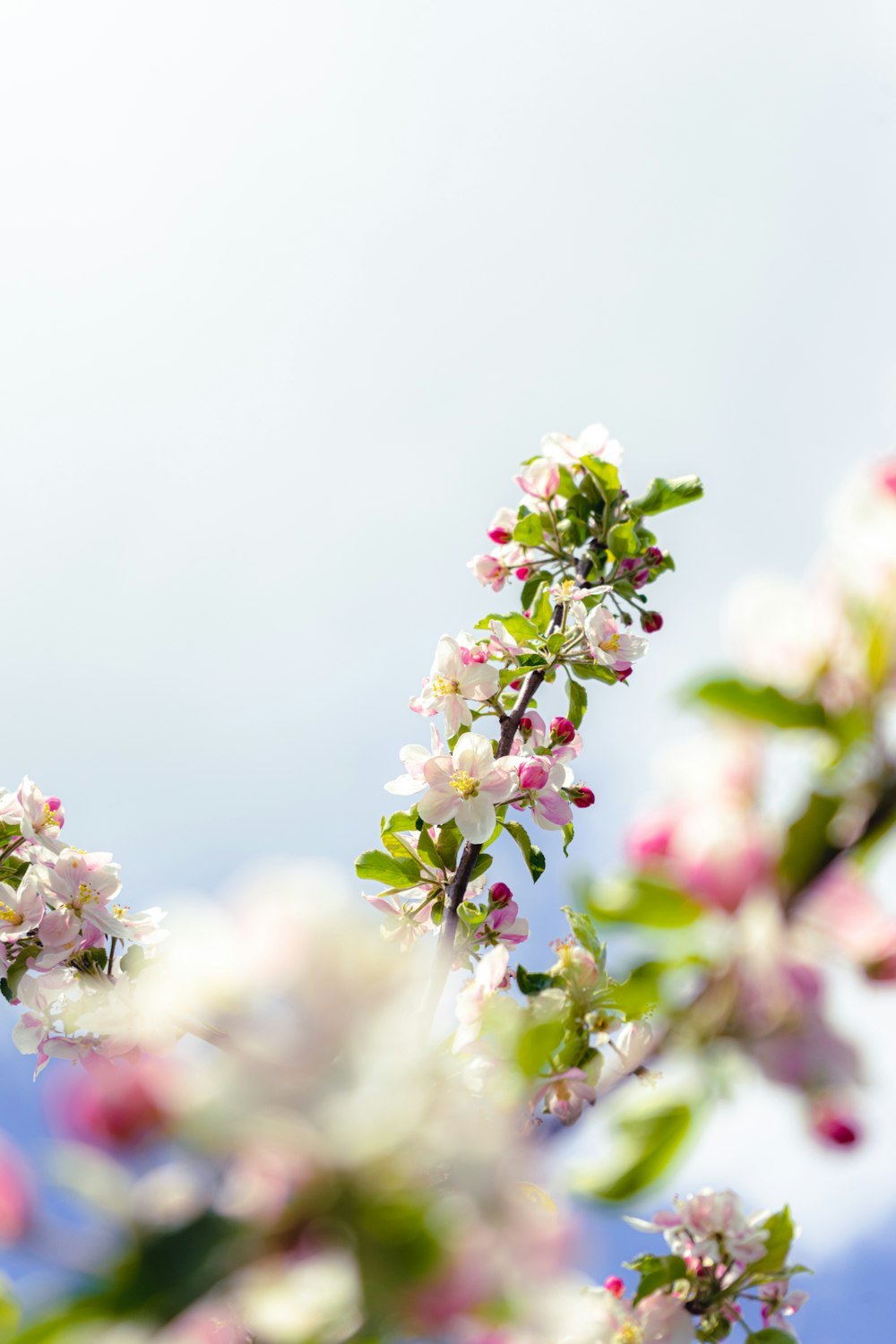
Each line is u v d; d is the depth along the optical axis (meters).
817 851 0.42
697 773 0.46
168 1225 0.39
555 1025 0.67
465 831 1.52
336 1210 0.39
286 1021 0.41
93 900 1.60
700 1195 1.06
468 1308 0.39
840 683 0.45
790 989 0.42
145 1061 0.40
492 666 1.70
